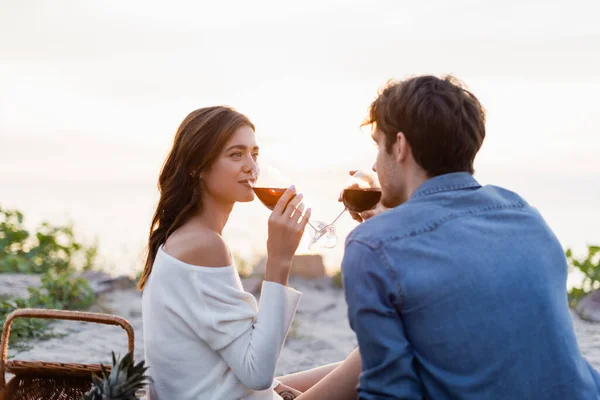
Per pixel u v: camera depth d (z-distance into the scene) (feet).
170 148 10.36
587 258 25.36
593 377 8.45
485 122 8.48
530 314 7.79
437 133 8.15
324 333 21.49
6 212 30.50
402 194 8.56
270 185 10.09
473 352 7.67
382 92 8.59
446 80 8.39
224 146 9.93
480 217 8.09
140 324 21.38
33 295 22.24
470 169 8.46
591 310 22.61
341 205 11.64
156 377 9.77
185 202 10.11
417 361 7.88
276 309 9.46
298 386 11.34
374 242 7.84
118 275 26.11
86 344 19.33
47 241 29.84
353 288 7.84
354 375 9.78
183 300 9.48
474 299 7.68
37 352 18.40
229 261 9.73
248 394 9.73
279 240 9.63
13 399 10.36
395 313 7.78
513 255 7.93
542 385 7.80
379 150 8.61
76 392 10.55
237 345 9.39
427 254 7.77
